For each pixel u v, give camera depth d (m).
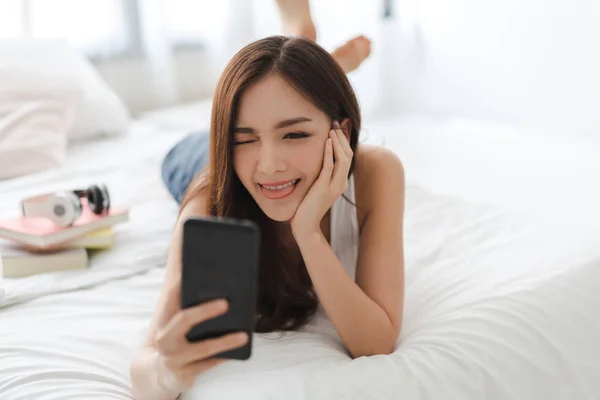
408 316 0.95
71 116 1.93
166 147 1.99
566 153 1.89
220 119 0.81
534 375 0.78
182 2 2.70
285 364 0.80
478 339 0.81
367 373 0.75
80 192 1.27
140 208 1.46
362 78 2.99
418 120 2.56
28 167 1.73
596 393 0.81
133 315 0.99
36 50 2.02
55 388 0.77
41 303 1.03
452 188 1.62
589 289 0.92
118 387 0.80
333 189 0.83
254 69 0.77
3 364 0.83
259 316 0.97
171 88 2.66
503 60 2.69
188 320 0.58
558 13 2.49
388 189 0.98
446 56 2.86
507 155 1.90
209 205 0.90
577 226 1.22
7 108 1.79
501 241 1.14
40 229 1.16
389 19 2.95
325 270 0.84
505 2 2.63
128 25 2.53
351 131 0.89
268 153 0.79
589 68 2.45
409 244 1.18
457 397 0.73
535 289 0.90
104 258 1.18
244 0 2.82
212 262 0.58
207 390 0.76
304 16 1.69
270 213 0.85
